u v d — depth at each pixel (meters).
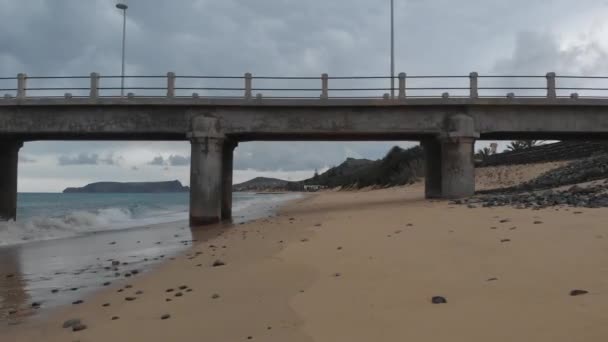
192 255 12.17
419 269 7.25
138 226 25.20
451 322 4.72
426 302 5.50
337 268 8.05
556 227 9.55
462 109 23.42
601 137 25.84
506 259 7.23
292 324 5.29
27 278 10.22
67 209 43.31
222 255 11.45
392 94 23.36
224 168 26.17
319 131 23.25
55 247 15.91
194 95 22.73
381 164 79.69
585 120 23.44
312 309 5.78
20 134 23.73
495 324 4.51
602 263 6.37
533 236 8.80
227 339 5.06
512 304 5.05
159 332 5.59
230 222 23.23
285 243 11.91
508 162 48.16
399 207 20.44
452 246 8.77
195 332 5.45
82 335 5.74
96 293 8.39
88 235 20.22
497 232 9.68
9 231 20.06
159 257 12.61
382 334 4.61
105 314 6.77
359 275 7.34
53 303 7.78
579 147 38.94
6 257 13.55
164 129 22.94
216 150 22.62
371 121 23.39
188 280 8.72
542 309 4.77
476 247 8.39
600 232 8.55
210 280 8.47
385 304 5.62
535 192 21.31
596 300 4.84
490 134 24.80
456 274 6.68
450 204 18.70
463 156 23.03
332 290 6.60
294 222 18.67
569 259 6.78
